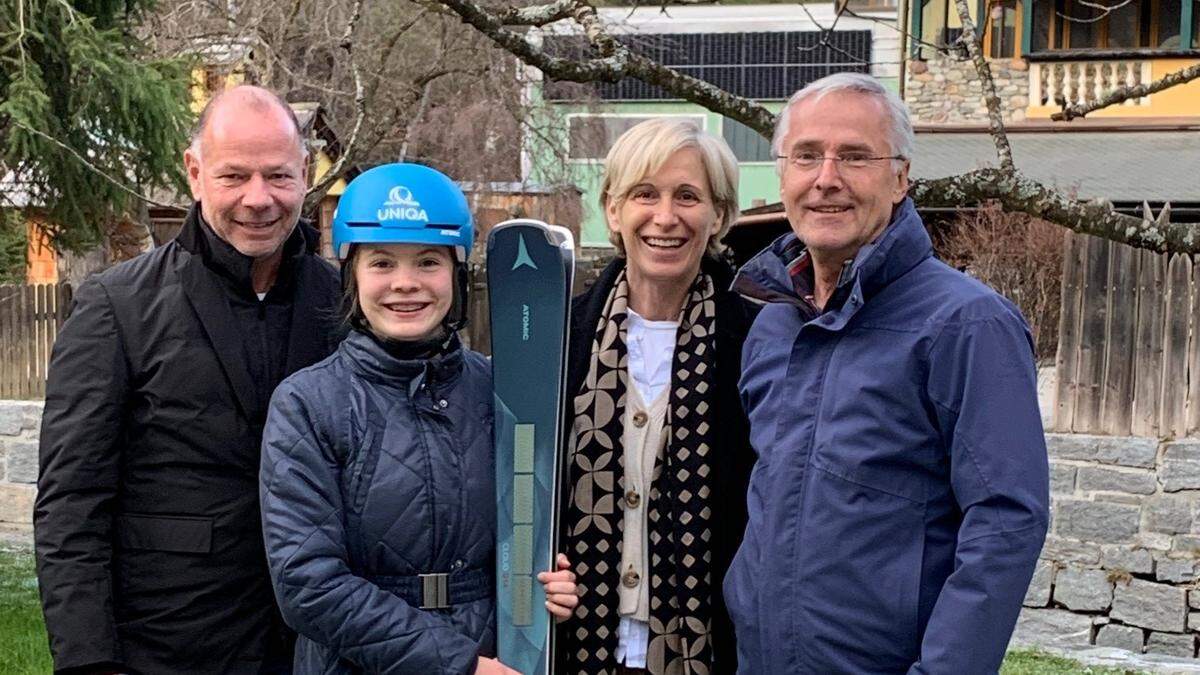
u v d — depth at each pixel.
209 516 2.72
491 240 2.71
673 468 2.68
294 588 2.37
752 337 2.61
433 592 2.48
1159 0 15.43
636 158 2.73
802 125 2.41
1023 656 7.06
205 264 2.74
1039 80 15.61
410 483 2.47
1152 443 7.38
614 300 2.83
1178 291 7.40
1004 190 3.88
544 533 2.61
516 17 3.87
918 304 2.29
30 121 8.80
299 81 10.68
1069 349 7.68
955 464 2.20
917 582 2.23
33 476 9.80
